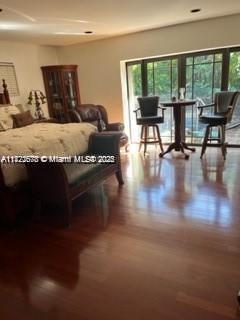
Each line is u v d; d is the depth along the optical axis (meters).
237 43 3.98
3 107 3.94
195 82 4.70
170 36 4.40
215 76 4.51
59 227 2.45
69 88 5.33
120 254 1.99
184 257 1.90
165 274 1.75
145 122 4.39
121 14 3.34
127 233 2.26
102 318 1.46
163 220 2.43
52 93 5.32
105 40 4.99
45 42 4.89
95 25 3.83
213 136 4.78
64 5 2.83
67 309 1.54
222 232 2.18
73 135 3.24
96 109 5.06
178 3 3.05
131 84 5.30
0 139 2.82
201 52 4.46
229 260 1.84
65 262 1.95
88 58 5.30
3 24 3.42
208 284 1.64
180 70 4.73
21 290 1.71
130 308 1.51
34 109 5.15
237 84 4.40
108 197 3.01
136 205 2.77
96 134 3.37
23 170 2.54
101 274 1.80
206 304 1.50
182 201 2.77
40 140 2.86
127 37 4.77
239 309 1.46
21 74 4.86
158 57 4.80
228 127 4.63
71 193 2.45
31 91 5.08
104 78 5.27
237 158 4.04
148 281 1.70
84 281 1.74
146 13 3.39
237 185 3.07
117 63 5.03
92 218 2.57
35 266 1.92
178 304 1.52
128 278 1.74
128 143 5.14
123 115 5.32
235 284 1.63
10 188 2.39
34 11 2.96
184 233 2.20
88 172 2.71
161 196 2.93
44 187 2.45
